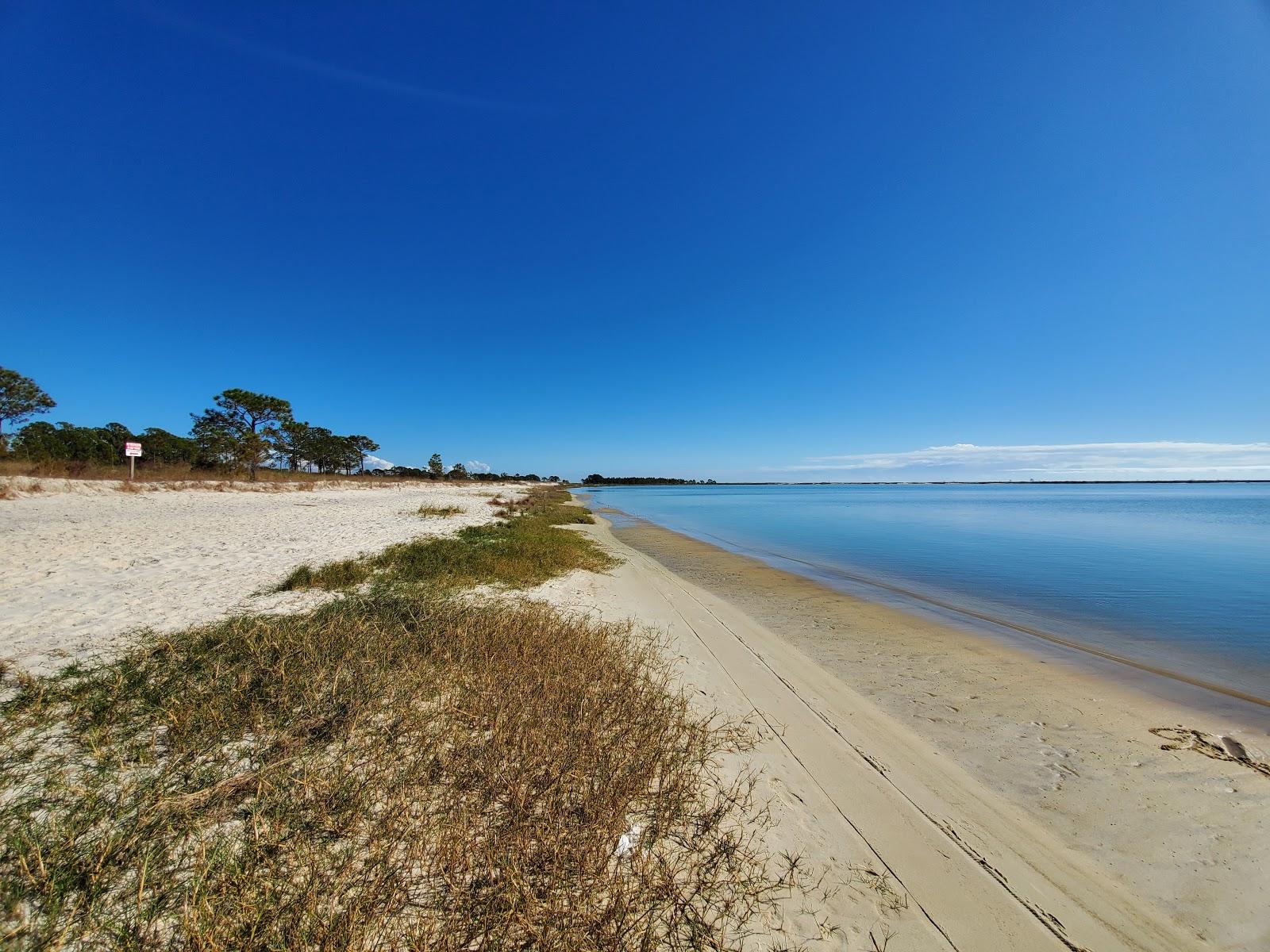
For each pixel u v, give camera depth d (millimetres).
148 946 2197
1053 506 53375
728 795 3574
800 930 2562
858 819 3492
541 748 3697
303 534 14477
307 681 4531
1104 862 3211
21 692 4258
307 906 2395
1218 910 2848
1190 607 10328
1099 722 5227
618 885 2635
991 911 2775
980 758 4438
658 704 4746
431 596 7895
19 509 15602
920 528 27359
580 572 11898
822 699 5578
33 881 2428
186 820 2893
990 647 7734
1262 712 5555
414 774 3424
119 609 6746
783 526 29125
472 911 2461
